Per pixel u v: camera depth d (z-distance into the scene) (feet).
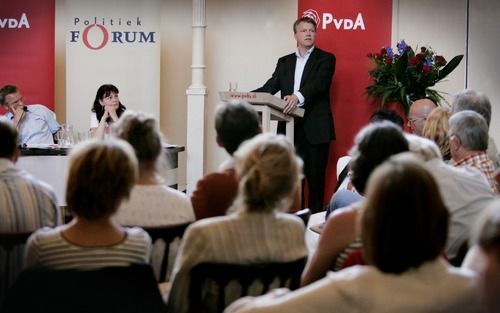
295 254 8.51
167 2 29.78
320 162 26.37
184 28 29.76
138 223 9.99
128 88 27.81
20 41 28.55
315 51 26.27
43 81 28.60
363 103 27.71
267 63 29.48
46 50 28.55
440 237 5.88
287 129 23.65
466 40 28.58
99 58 27.81
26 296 7.29
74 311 7.36
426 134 14.49
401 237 5.77
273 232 8.40
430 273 5.85
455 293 5.78
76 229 8.09
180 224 9.87
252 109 11.31
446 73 25.72
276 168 8.20
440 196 5.93
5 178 10.12
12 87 25.49
